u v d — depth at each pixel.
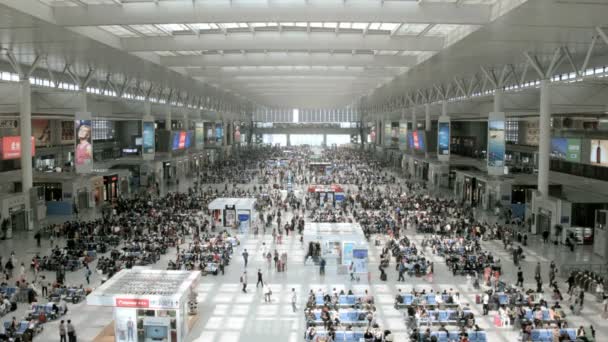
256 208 43.56
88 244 30.80
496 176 44.50
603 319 21.16
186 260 28.14
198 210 43.97
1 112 43.03
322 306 21.89
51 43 30.42
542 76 35.25
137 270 21.23
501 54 34.41
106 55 35.62
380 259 30.66
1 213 33.94
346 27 33.06
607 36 25.23
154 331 18.41
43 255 29.94
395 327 20.41
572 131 47.56
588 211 33.59
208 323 20.73
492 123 40.91
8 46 31.48
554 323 20.33
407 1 24.73
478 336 18.95
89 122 40.41
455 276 27.27
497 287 24.45
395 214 42.16
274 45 33.66
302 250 32.91
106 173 49.78
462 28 28.38
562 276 26.75
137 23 25.50
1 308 21.00
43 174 45.72
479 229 35.47
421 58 39.53
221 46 33.84
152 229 35.25
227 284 25.81
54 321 20.55
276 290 24.91
